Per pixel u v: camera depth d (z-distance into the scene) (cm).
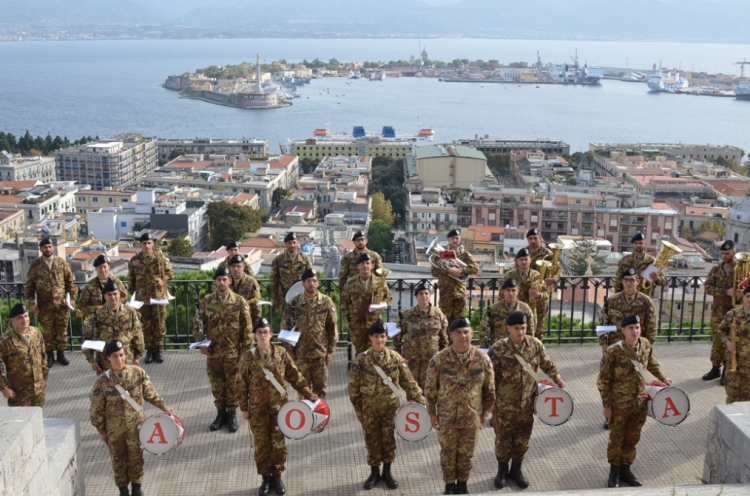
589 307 4006
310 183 18625
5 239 10412
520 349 1213
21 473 888
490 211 15388
